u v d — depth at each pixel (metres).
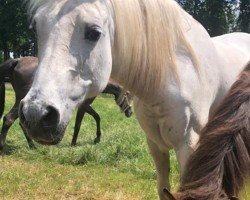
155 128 3.24
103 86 2.88
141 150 6.93
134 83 3.09
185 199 1.61
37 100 2.55
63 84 2.63
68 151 7.03
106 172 6.11
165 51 3.02
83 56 2.71
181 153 3.10
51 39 2.67
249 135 1.92
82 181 5.62
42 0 2.81
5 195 5.02
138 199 5.00
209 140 1.90
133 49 3.01
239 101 2.08
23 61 7.18
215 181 1.71
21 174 5.77
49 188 5.28
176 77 3.00
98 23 2.72
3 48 35.81
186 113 3.04
